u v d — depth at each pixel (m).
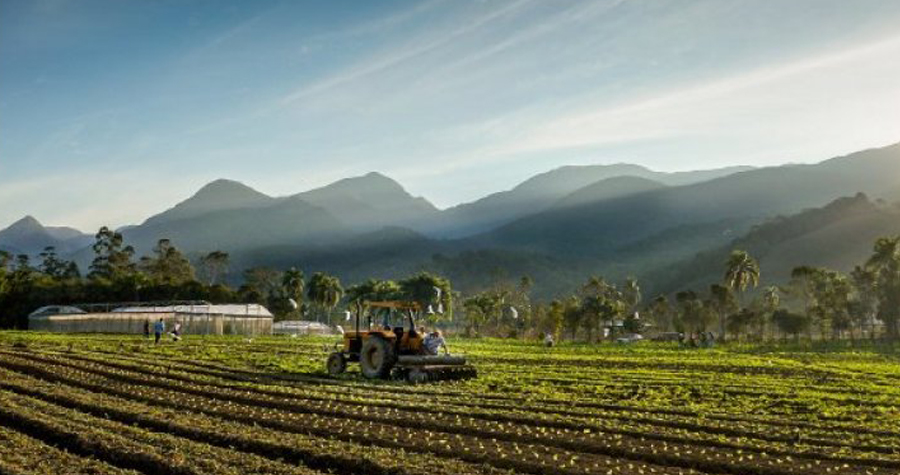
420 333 30.23
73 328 88.38
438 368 29.28
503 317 177.62
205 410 20.03
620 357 54.25
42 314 94.69
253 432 16.83
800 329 126.06
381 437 16.78
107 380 26.14
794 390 29.59
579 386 29.52
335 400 22.75
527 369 38.03
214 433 16.50
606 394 26.95
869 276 134.12
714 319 152.12
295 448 15.07
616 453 15.98
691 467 15.07
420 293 136.25
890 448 16.94
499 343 89.75
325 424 18.30
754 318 134.88
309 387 25.86
